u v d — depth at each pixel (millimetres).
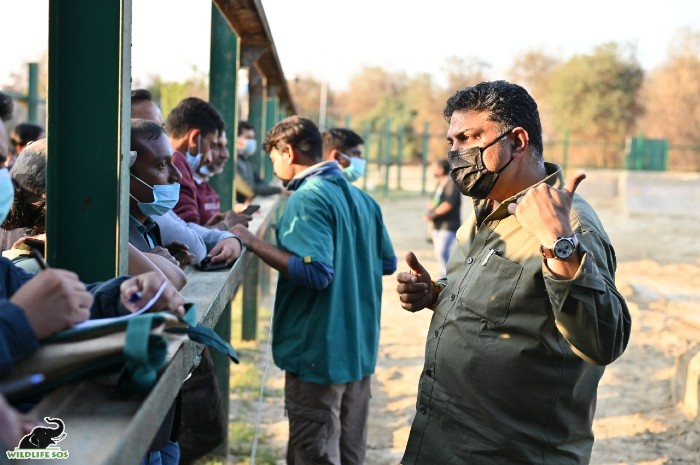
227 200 5758
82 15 2289
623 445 6113
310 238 4129
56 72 2307
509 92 2881
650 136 50719
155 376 1750
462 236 3230
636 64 52969
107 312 1956
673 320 9961
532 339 2764
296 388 4305
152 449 2516
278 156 4574
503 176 2889
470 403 2891
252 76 9156
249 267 8367
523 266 2773
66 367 1677
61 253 2336
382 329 9648
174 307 2018
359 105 76000
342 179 4465
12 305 1635
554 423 2818
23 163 2658
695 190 24062
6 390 1601
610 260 2742
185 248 3494
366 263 4523
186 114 4473
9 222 2707
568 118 53594
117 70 2311
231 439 5820
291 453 4496
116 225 2340
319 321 4242
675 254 16297
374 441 6059
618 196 25688
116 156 2326
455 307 2982
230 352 2064
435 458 2980
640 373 7812
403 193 31297
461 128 2914
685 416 6609
